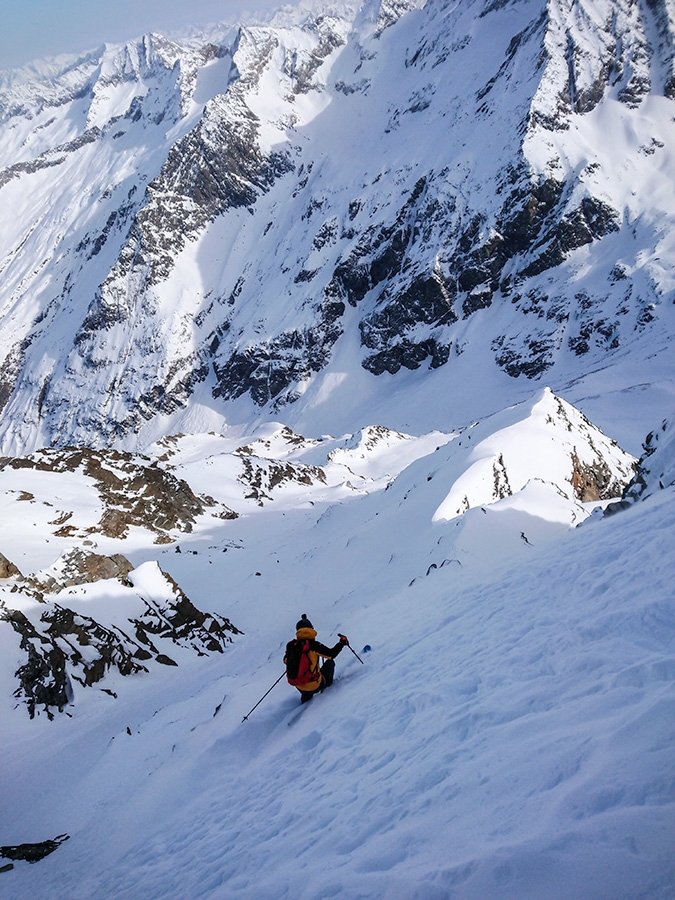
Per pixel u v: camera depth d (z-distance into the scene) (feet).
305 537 175.83
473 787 13.64
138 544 174.19
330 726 26.66
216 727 39.81
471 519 73.67
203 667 78.54
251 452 397.60
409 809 14.67
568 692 16.26
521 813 11.38
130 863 26.81
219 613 114.62
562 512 77.10
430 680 24.47
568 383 463.01
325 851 15.21
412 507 128.98
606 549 29.91
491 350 627.46
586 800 10.43
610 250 623.36
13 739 58.08
